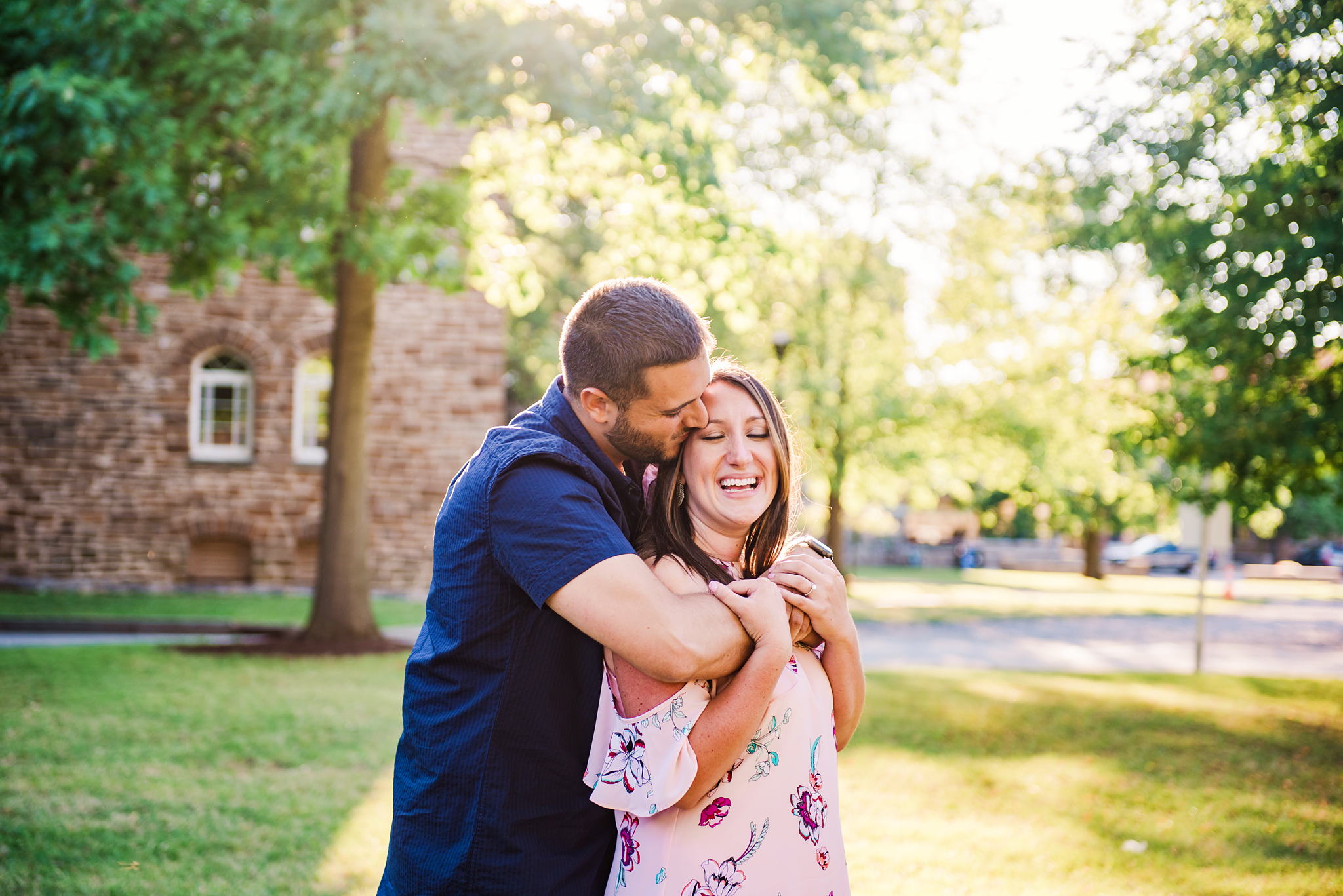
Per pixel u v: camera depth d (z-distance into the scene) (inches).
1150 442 359.3
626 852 76.5
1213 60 283.9
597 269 560.1
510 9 348.2
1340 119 272.8
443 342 705.6
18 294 673.6
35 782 215.9
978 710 333.1
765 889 74.7
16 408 683.4
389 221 419.2
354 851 179.3
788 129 773.3
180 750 247.1
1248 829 200.5
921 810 213.5
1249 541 1961.1
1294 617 829.2
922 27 430.9
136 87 361.1
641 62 364.2
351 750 252.2
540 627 74.4
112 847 177.2
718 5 377.7
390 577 697.0
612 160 415.5
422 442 702.5
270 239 418.0
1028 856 181.9
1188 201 306.7
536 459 75.2
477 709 75.0
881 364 871.1
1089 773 247.4
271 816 197.6
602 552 70.9
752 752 75.9
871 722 310.0
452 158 691.4
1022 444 874.1
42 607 591.2
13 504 682.2
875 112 755.4
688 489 83.1
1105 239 334.3
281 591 701.9
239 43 374.6
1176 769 253.1
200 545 708.0
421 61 332.2
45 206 341.7
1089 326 661.3
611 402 77.0
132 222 373.1
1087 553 1503.4
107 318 687.1
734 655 72.7
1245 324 308.5
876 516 1036.5
